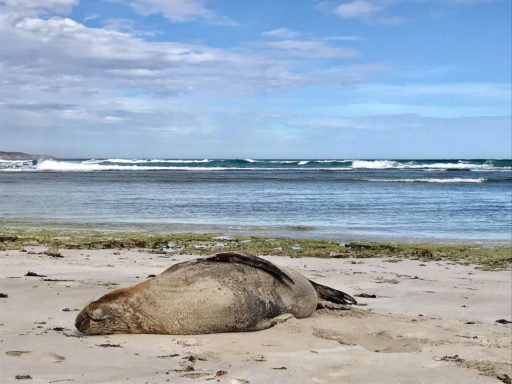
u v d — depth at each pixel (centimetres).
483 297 987
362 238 1873
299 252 1534
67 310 748
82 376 469
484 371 557
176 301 657
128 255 1407
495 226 2188
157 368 505
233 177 5938
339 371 526
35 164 8994
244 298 680
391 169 8206
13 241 1611
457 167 8356
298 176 6175
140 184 4688
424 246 1644
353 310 812
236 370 512
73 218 2330
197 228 2061
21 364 498
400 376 521
